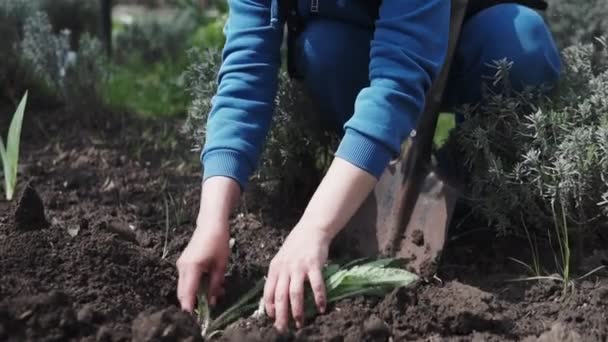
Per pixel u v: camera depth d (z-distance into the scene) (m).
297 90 2.57
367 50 2.46
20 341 1.73
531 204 2.31
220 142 2.13
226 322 2.01
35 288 1.90
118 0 8.12
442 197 2.28
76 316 1.81
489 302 2.03
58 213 2.65
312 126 2.61
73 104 3.57
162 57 5.16
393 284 2.06
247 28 2.31
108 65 3.98
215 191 2.07
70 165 3.11
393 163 2.37
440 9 2.11
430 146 2.35
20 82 3.71
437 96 2.32
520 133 2.30
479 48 2.46
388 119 1.97
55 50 3.69
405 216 2.30
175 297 2.07
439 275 2.28
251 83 2.25
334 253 2.35
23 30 3.85
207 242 1.98
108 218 2.58
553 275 2.22
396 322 1.96
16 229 2.09
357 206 1.94
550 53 2.46
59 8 5.37
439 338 1.93
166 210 2.64
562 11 3.56
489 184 2.34
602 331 1.96
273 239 2.51
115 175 3.01
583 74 2.54
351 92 2.51
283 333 1.78
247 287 2.17
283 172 2.63
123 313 1.92
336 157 1.97
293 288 1.83
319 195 1.94
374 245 2.31
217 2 6.21
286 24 2.50
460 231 2.53
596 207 2.31
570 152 2.23
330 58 2.43
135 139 3.39
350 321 1.93
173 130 3.54
